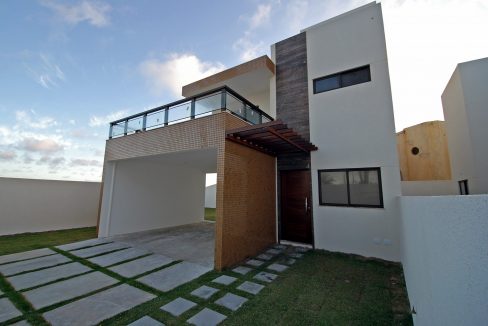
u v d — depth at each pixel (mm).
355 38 6160
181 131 5645
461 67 6277
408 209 3180
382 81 5668
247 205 5398
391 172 5309
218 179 4738
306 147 6074
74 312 2898
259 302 3166
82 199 9805
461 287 1056
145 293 3443
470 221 988
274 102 7219
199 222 10875
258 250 5684
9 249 5945
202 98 5375
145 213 8703
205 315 2838
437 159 9805
